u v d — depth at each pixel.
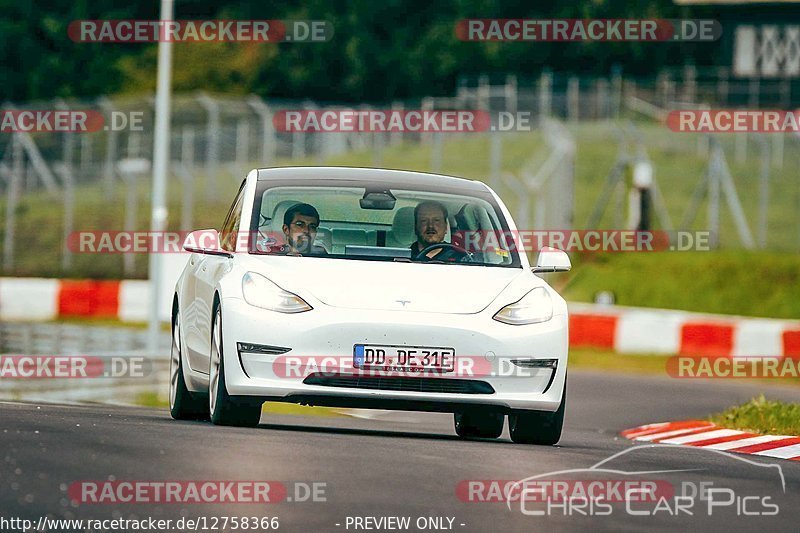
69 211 121.12
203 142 138.12
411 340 28.48
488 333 28.78
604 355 82.44
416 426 41.09
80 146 141.00
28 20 197.12
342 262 30.06
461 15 197.12
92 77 195.75
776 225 120.69
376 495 20.72
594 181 128.38
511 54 194.62
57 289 100.00
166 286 78.12
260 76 196.00
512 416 30.92
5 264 123.94
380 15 198.38
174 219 125.31
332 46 196.75
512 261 31.30
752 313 95.69
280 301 28.73
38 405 34.78
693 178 131.25
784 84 164.12
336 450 25.44
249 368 28.55
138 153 139.75
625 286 100.88
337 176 32.66
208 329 30.58
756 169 134.75
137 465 22.09
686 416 49.31
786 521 20.86
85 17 197.12
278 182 32.28
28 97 195.62
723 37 166.50
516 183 109.38
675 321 82.00
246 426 29.77
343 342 28.41
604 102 154.50
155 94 193.38
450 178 33.66
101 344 72.50
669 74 178.00
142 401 46.34
